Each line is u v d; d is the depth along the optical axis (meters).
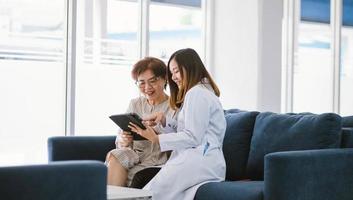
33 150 4.71
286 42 6.23
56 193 2.00
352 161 3.11
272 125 3.45
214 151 3.31
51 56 4.72
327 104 6.78
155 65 3.63
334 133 3.19
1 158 4.61
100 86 5.02
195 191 3.17
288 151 3.07
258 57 5.18
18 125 4.64
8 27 4.56
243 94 5.31
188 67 3.35
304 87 6.48
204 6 5.71
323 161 2.98
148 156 3.61
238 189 2.96
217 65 5.58
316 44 6.62
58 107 4.76
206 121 3.27
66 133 4.72
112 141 3.85
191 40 5.67
